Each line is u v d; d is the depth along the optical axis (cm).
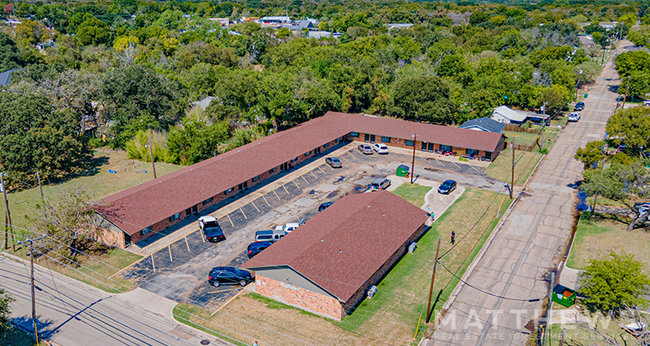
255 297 4334
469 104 10838
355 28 19550
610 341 3488
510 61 13425
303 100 9600
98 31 18712
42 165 6812
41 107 7200
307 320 3966
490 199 6475
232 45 17488
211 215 5919
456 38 18075
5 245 5203
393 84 11331
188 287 4447
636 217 5622
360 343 3669
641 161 6519
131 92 9181
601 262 4000
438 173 7456
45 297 4294
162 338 3731
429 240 5369
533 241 5381
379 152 8350
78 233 5112
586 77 13888
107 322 3941
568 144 9038
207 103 10762
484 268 4825
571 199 6531
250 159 6969
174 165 7906
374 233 4841
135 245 5191
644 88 11838
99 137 9188
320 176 7275
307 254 4231
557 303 4247
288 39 18462
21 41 16712
